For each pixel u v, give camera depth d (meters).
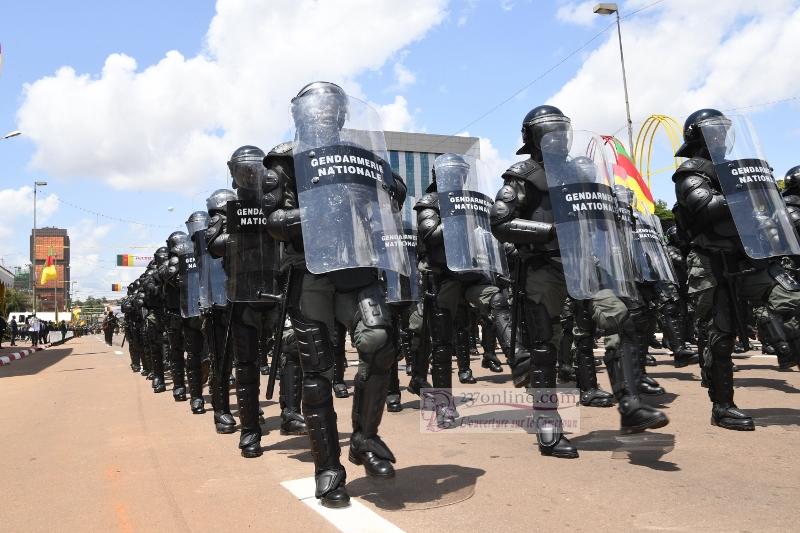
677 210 4.54
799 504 2.76
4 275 65.62
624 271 3.59
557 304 3.90
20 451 4.79
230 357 5.32
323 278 3.05
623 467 3.47
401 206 3.75
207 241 4.89
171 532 2.75
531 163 3.95
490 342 9.06
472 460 3.76
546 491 3.05
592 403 5.56
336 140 3.06
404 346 6.94
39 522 3.01
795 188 7.00
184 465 4.05
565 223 3.63
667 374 7.62
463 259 4.96
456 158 5.39
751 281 4.54
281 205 3.17
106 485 3.64
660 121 17.89
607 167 3.80
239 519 2.86
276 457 4.19
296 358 4.91
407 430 4.86
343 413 5.84
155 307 8.81
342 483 2.96
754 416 4.77
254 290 4.16
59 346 32.09
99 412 6.82
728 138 4.26
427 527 2.59
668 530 2.48
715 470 3.34
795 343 4.60
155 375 8.97
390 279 3.84
